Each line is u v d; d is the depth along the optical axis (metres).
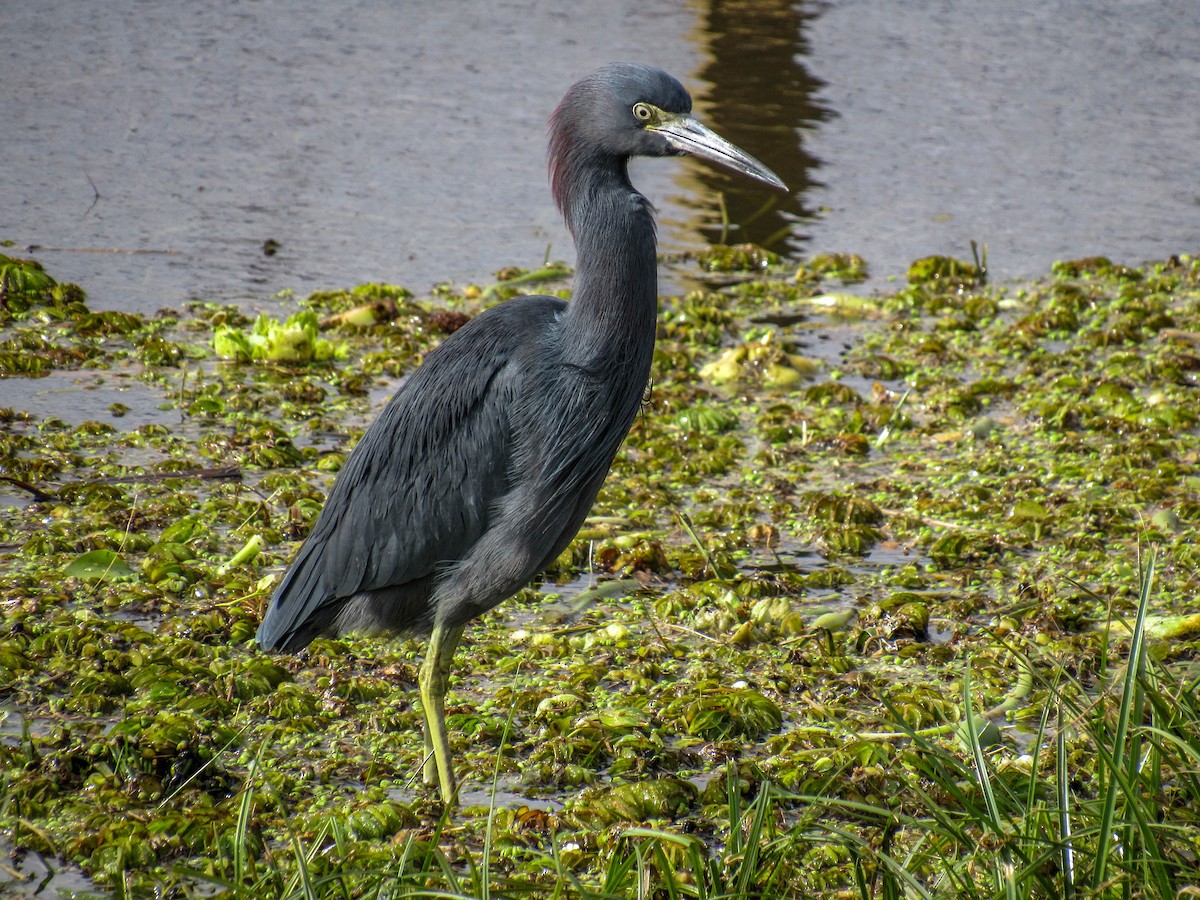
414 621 8.64
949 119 23.58
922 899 6.20
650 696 9.12
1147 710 7.62
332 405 13.70
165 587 10.01
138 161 20.16
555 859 6.53
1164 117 24.12
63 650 9.06
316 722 8.57
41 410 12.97
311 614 8.55
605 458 8.39
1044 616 10.06
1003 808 7.10
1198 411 14.23
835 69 25.73
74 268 16.58
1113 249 19.31
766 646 9.88
